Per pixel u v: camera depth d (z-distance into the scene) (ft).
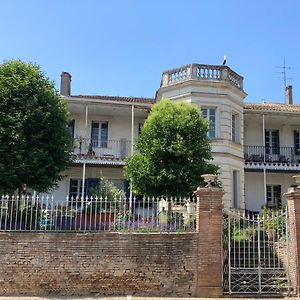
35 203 41.68
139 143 57.52
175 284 39.63
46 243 39.83
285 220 44.04
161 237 40.34
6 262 39.29
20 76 51.49
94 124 87.35
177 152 53.72
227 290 41.04
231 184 74.13
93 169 83.61
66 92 88.84
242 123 79.97
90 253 39.91
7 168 47.37
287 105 95.09
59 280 39.32
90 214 41.98
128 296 38.91
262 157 86.07
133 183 55.47
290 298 39.09
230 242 44.21
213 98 74.90
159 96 79.97
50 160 49.75
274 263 44.78
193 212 44.37
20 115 49.01
